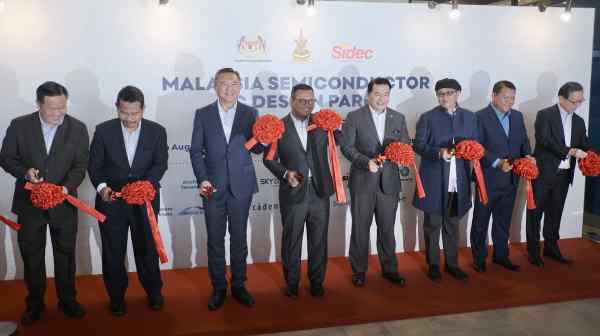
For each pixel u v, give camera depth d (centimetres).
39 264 307
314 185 330
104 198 299
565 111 402
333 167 332
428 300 337
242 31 393
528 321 317
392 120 355
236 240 331
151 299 327
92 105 377
